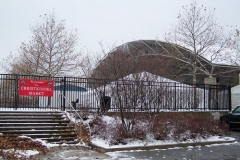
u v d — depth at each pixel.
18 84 16.14
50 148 11.84
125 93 14.52
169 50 29.14
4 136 12.37
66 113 15.27
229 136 15.95
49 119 14.55
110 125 13.78
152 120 14.59
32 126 13.62
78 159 10.18
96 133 13.85
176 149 12.68
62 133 13.54
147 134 13.47
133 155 11.11
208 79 24.78
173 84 18.80
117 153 11.49
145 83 15.66
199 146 13.53
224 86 21.75
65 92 16.52
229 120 19.38
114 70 15.57
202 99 20.59
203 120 15.73
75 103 16.28
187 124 14.48
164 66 21.00
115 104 15.60
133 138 12.98
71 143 12.80
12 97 17.59
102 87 16.34
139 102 15.02
